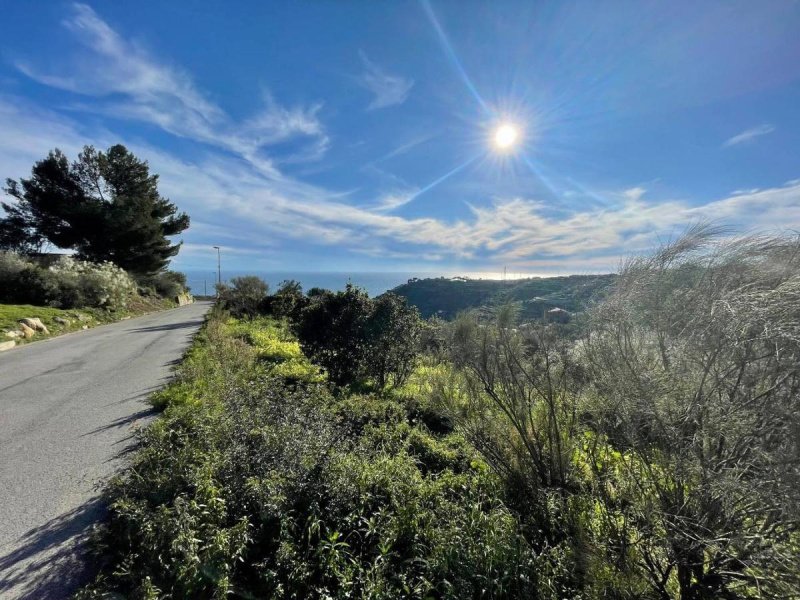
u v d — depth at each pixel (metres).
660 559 2.20
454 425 4.34
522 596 2.20
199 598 2.10
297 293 18.67
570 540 2.49
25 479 3.47
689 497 2.00
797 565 1.63
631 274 2.56
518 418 3.33
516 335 3.54
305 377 7.21
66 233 25.36
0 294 16.25
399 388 7.03
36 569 2.40
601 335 2.61
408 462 3.67
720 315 1.98
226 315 16.89
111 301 20.42
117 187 28.80
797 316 1.78
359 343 7.36
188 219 32.06
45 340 12.36
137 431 4.13
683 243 2.42
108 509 2.96
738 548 1.82
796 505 1.60
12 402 5.80
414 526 2.72
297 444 3.34
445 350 5.91
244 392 5.08
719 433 1.92
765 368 1.86
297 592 2.22
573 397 3.06
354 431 4.63
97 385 6.76
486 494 3.25
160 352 9.97
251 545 2.54
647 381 2.16
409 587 2.29
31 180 24.94
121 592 2.18
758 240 2.23
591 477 2.79
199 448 3.43
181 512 2.41
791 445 1.69
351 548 2.62
